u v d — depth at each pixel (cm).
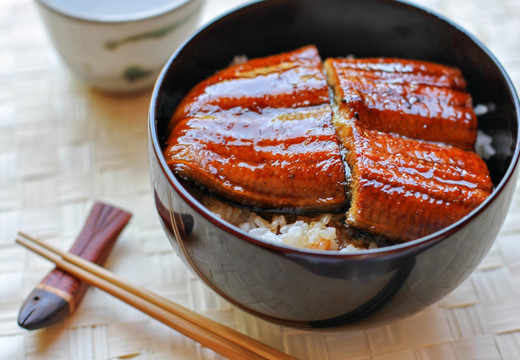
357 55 47
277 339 41
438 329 42
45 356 41
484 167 40
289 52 44
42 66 54
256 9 44
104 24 48
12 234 46
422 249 34
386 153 38
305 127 39
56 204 47
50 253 43
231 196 39
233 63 45
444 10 57
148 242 45
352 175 38
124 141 50
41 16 49
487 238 37
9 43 55
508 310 42
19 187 48
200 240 36
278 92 40
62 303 42
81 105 52
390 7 44
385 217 38
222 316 42
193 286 44
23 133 50
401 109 40
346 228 39
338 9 45
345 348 41
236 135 39
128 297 41
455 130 41
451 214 38
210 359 41
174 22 49
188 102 41
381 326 40
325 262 34
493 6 57
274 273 35
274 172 38
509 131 40
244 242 35
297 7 44
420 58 46
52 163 49
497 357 41
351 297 36
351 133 39
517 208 46
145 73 51
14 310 43
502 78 41
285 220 40
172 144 39
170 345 41
